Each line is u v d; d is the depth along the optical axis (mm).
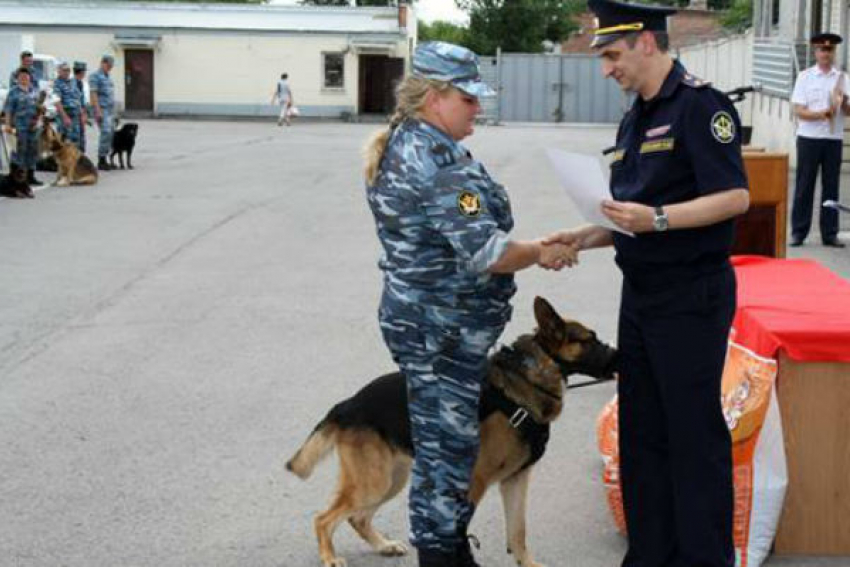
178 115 46562
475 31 60188
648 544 4285
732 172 3822
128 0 51656
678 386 3988
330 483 5668
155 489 5570
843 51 22109
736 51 32000
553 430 6410
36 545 4914
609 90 46156
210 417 6680
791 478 4633
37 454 6055
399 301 3994
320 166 22672
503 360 4375
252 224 14352
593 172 3822
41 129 19328
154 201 16719
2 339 8539
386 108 46469
